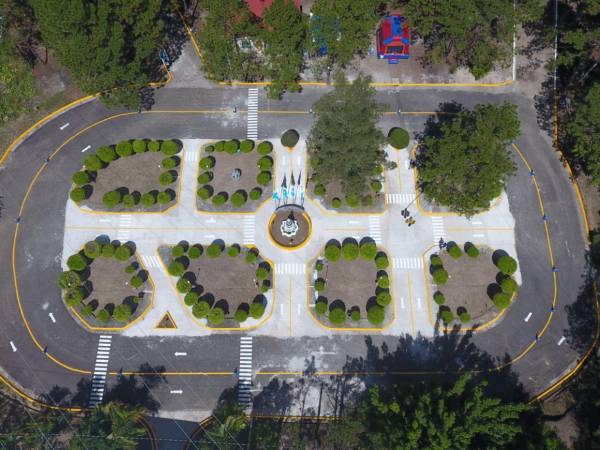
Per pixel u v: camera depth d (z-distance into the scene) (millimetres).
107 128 75188
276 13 64875
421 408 49062
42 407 61594
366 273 66938
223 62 71125
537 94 76688
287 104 76500
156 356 63531
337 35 68375
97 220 69688
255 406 61531
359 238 68688
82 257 67125
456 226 69125
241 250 68250
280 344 64000
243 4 67938
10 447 57500
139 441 59875
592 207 69875
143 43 68062
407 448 45562
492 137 61188
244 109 76312
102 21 62156
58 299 66000
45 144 74188
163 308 65562
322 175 63875
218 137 74625
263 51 74062
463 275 66812
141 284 66000
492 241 68375
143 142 72062
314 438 59906
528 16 69438
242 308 65438
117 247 68312
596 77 75375
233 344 64000
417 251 67938
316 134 61844
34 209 70562
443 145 62000
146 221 69625
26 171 72688
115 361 63312
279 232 69000
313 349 63812
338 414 61188
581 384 61469
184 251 68188
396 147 73000
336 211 70125
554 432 53125
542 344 63688
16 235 69188
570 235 68562
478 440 48281
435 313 65188
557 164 72438
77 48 61406
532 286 66188
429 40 79312
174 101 76938
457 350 63594
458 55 78438
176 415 61281
